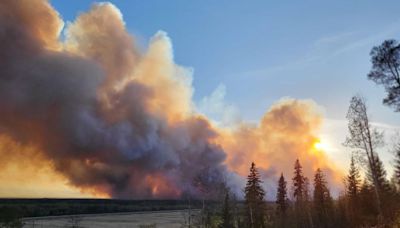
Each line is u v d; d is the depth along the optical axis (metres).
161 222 152.38
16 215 60.16
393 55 23.12
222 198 71.38
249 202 73.38
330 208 78.44
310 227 77.31
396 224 35.66
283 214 81.50
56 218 177.00
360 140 30.73
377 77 23.83
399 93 22.88
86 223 152.88
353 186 66.69
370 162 30.98
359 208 60.50
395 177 52.59
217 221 70.31
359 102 30.91
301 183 83.25
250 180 74.75
